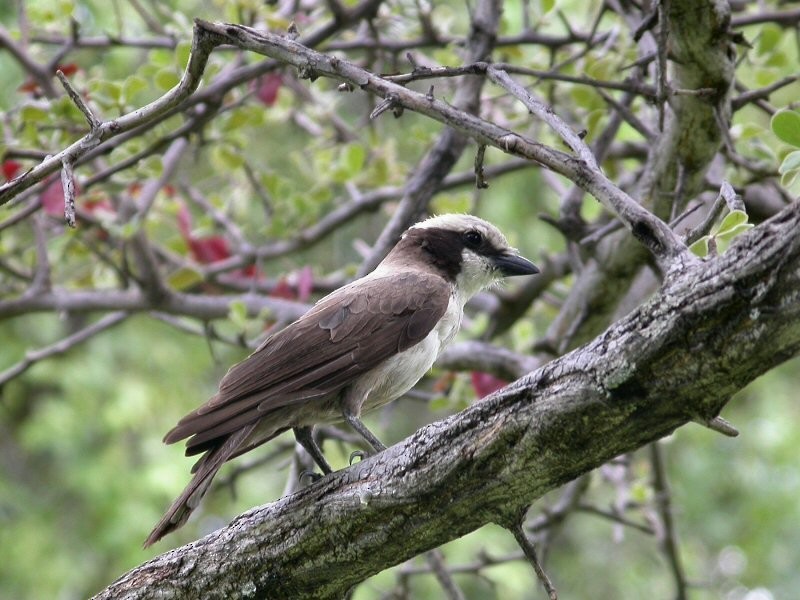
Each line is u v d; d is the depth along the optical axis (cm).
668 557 1206
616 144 1201
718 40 822
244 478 2041
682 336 550
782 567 1962
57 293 1274
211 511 2045
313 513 686
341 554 685
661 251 593
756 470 2017
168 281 1252
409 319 876
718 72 847
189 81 693
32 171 649
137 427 2111
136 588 732
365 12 1128
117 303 1257
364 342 852
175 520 713
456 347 1116
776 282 522
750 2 1292
